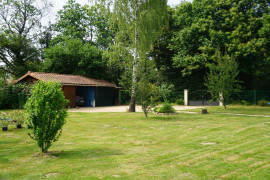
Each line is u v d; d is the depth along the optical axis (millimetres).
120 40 17969
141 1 17312
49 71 29609
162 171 4414
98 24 38906
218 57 19438
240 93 24422
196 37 27188
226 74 18906
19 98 22109
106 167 4719
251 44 22359
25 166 4824
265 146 6234
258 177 3971
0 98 21797
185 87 34219
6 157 5566
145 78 13594
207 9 25969
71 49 29766
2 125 10031
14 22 37906
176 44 29797
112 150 6293
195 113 16219
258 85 34688
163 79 33562
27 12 38438
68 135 8750
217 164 4754
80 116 15117
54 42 37906
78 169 4594
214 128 9617
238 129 9180
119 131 9523
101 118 13836
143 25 16797
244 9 25469
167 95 27625
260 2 24969
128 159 5320
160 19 17844
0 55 35031
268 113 15414
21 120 10570
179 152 5891
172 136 8219
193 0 28828
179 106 24984
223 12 25234
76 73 29547
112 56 17812
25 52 35250
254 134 8055
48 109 5719
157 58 35219
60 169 4598
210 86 19516
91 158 5453
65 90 24453
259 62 24250
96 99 27641
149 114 15734
